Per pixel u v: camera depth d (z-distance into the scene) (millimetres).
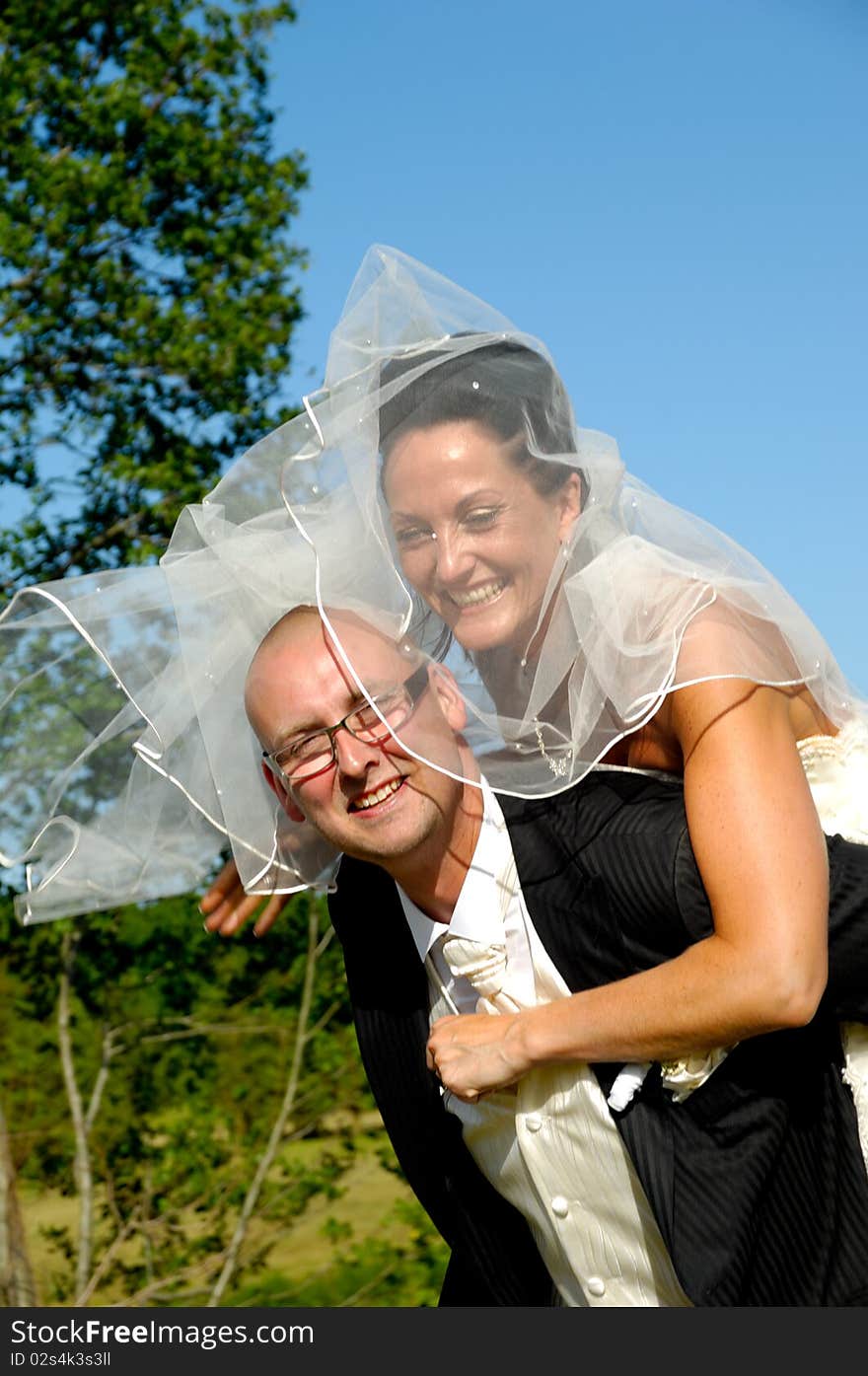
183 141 9938
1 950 10203
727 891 2236
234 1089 10336
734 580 2479
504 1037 2436
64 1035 9875
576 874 2455
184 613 2734
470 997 2662
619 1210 2488
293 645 2504
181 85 10391
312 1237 11609
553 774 2486
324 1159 10203
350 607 2525
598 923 2432
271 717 2506
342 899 2854
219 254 10016
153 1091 10477
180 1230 10164
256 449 2621
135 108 9797
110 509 9820
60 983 10219
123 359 9547
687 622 2373
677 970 2285
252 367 9930
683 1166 2379
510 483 2488
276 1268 10375
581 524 2490
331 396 2547
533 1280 2773
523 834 2541
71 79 10023
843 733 2611
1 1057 10609
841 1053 2453
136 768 2930
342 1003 10336
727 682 2340
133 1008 10414
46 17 10070
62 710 2893
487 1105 2592
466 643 2518
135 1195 10352
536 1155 2506
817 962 2217
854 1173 2438
